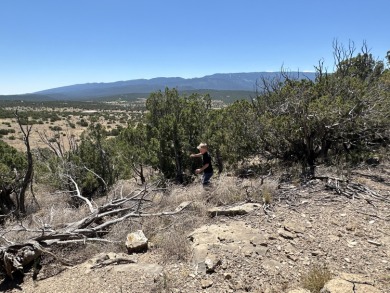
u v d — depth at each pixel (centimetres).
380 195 705
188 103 1309
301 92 994
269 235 539
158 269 468
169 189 909
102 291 432
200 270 450
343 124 943
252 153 1109
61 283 474
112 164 1141
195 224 640
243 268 448
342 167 903
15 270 521
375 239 520
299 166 950
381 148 1056
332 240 519
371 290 366
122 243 592
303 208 656
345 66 1372
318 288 391
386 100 970
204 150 880
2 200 955
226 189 779
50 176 1090
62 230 626
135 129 1295
